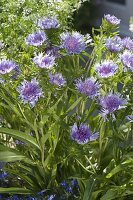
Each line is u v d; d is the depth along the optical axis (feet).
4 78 3.76
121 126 3.95
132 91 3.93
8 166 4.59
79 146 3.60
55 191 4.32
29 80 3.96
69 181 4.32
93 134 3.65
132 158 3.87
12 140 5.00
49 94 3.77
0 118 4.63
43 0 6.12
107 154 4.19
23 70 4.10
